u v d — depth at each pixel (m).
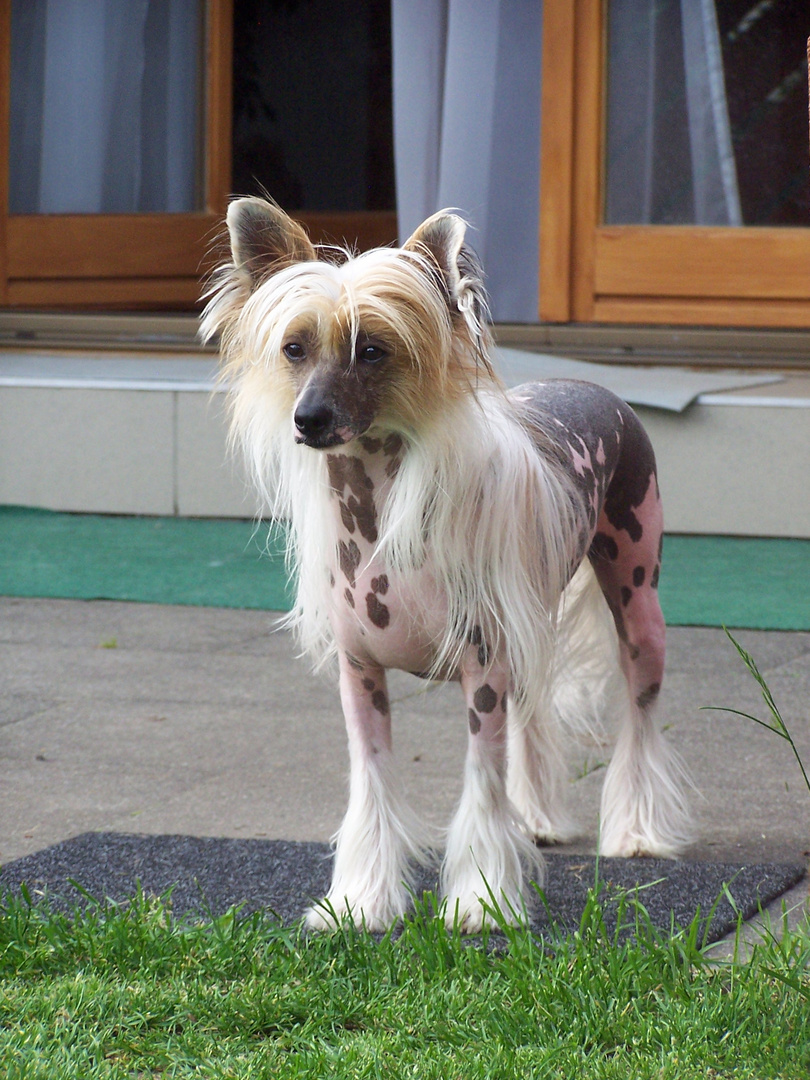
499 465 3.40
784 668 6.08
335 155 15.77
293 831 4.32
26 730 5.33
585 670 4.36
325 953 3.34
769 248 10.27
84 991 3.15
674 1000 3.09
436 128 10.77
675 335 10.37
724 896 3.76
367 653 3.62
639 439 4.17
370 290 3.15
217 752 5.09
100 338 11.13
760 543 8.48
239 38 15.47
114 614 7.10
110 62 12.07
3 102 11.37
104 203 12.23
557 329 10.51
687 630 6.72
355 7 15.37
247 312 3.35
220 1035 3.04
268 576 7.84
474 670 3.52
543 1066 2.82
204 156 12.41
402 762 4.99
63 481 9.35
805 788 4.66
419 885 3.91
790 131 10.52
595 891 3.47
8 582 7.66
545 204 10.58
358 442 3.35
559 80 10.41
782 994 3.09
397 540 3.35
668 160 10.66
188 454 9.16
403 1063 2.88
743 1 10.45
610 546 4.16
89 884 3.86
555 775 4.28
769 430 8.50
